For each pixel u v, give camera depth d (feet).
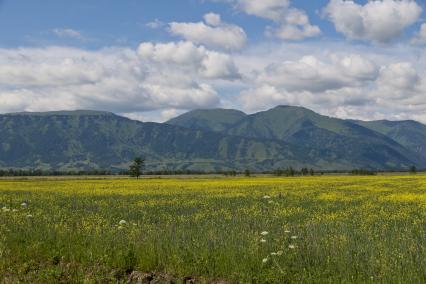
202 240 44.27
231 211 86.63
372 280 32.58
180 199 117.50
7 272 38.19
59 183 229.25
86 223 61.93
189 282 35.55
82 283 35.35
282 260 37.76
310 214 79.20
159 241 43.32
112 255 40.63
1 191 159.12
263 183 206.69
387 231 51.52
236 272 35.47
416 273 33.22
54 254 41.98
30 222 57.52
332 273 34.63
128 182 240.32
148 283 35.99
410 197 112.88
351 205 95.81
